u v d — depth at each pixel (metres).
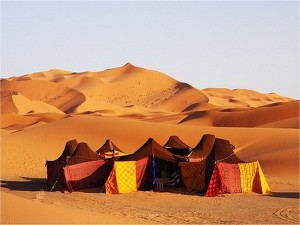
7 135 59.69
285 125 78.25
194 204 27.97
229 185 32.31
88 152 35.22
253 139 58.34
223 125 93.81
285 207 27.20
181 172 33.91
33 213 17.33
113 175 32.50
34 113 120.31
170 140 39.66
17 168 45.38
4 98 131.38
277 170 43.81
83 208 25.38
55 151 52.97
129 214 23.75
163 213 24.52
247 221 22.64
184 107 195.25
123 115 140.12
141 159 33.59
